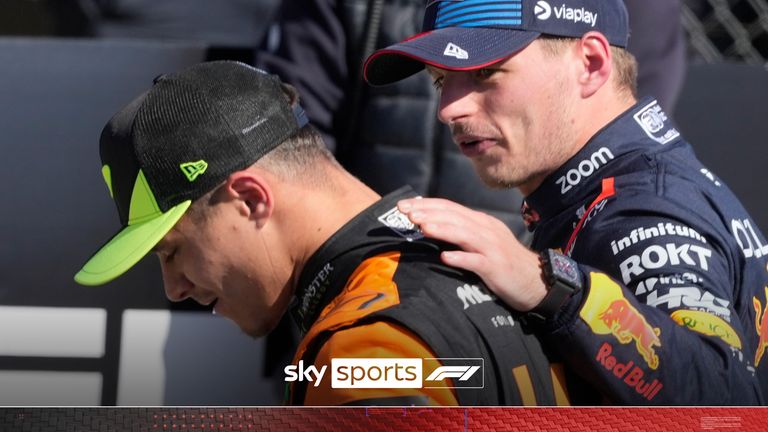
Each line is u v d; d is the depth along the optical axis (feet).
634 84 20.22
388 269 14.78
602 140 18.83
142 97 16.21
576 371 15.35
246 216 15.66
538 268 15.08
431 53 17.63
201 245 15.94
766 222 31.24
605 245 17.20
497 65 18.16
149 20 36.86
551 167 19.08
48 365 29.30
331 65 27.48
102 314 29.45
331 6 27.48
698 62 32.32
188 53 30.42
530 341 15.15
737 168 31.48
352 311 13.98
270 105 15.80
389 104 27.14
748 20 35.94
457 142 19.20
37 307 29.45
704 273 16.30
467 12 18.26
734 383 15.62
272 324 16.76
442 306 14.20
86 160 29.99
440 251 15.16
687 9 36.14
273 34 28.60
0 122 29.81
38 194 29.78
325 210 15.87
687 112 31.63
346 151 27.66
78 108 30.04
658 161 18.35
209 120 15.43
